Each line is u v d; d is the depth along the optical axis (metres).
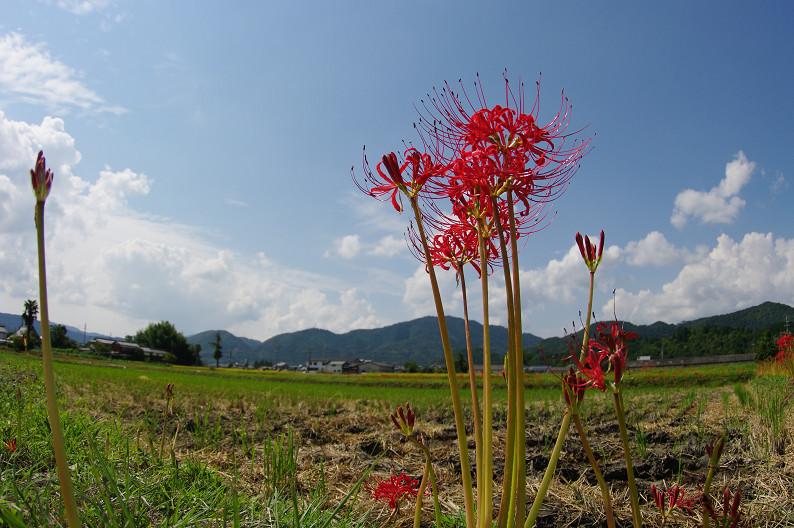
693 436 6.25
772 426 5.40
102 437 4.58
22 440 4.07
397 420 2.46
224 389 17.12
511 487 1.96
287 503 3.21
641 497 4.16
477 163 2.10
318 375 59.00
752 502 3.75
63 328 69.38
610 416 10.11
